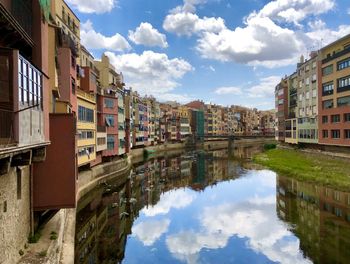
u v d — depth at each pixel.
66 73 25.05
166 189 43.25
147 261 19.69
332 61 57.22
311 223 25.55
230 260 19.69
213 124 159.38
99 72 61.50
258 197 36.59
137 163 69.69
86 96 38.62
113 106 51.66
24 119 10.83
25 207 14.04
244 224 26.70
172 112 124.31
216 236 24.08
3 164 9.84
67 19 44.47
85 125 38.00
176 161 76.12
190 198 37.59
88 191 36.09
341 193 34.25
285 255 19.89
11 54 9.95
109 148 49.94
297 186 39.72
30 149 12.02
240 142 150.75
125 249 21.58
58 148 16.00
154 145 100.88
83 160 36.91
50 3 20.06
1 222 10.83
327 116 59.16
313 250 20.05
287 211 29.55
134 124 82.62
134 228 26.25
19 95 10.16
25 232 13.95
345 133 53.06
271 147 97.56
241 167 62.62
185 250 21.39
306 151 67.69
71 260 16.20
